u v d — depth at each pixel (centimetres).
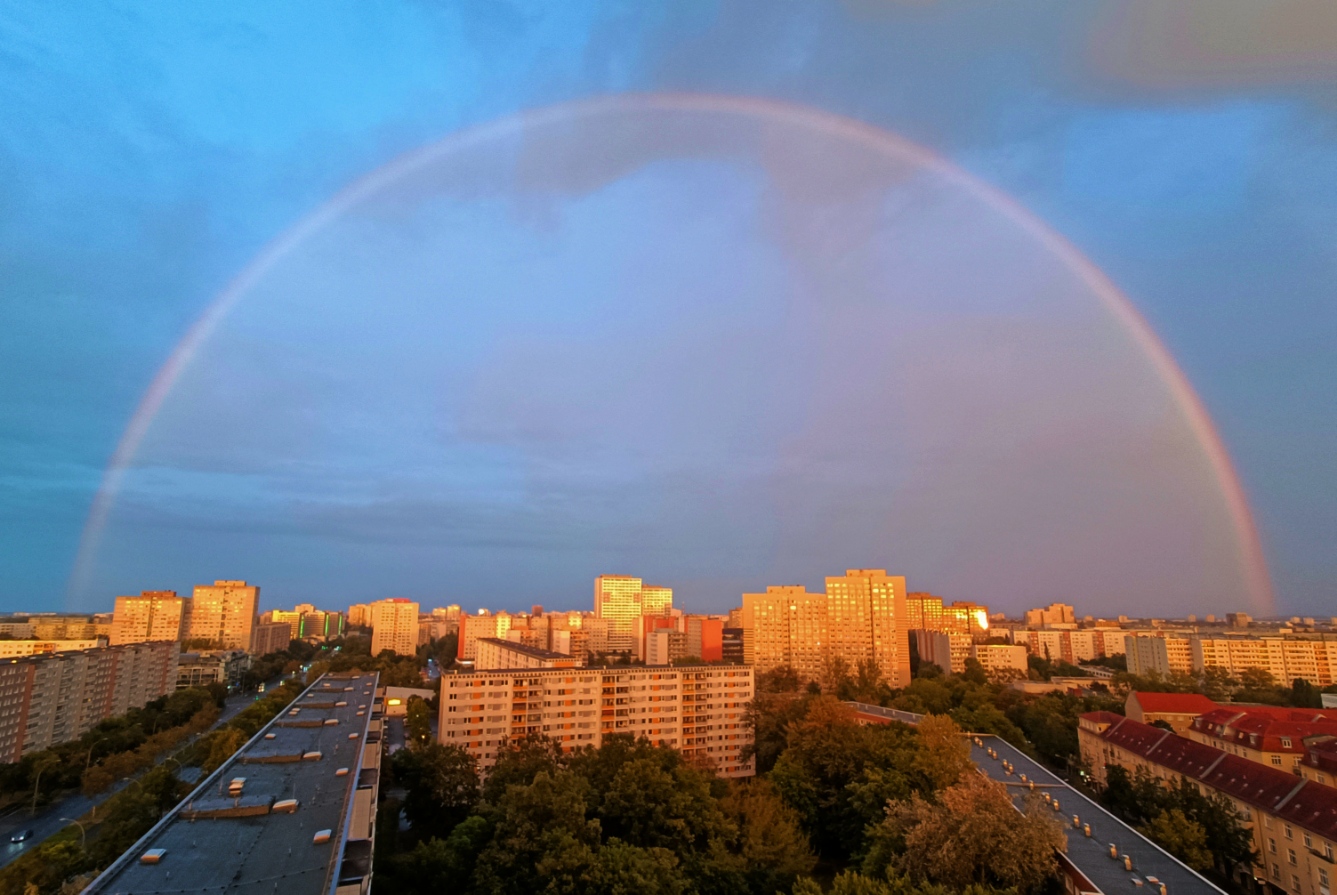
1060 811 8812
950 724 11462
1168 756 12556
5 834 12675
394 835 10931
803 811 11069
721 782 11950
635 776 9481
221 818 6169
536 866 7444
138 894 4641
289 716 11312
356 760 8325
